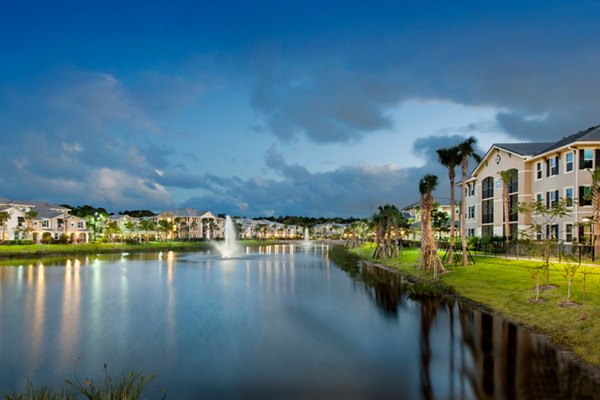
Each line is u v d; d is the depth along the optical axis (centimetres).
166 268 5456
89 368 1472
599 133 4241
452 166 4069
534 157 4953
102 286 3612
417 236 9450
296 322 2138
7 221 10469
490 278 3041
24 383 1345
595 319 1702
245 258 7594
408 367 1415
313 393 1218
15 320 2227
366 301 2728
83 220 12812
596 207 3491
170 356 1591
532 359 1435
